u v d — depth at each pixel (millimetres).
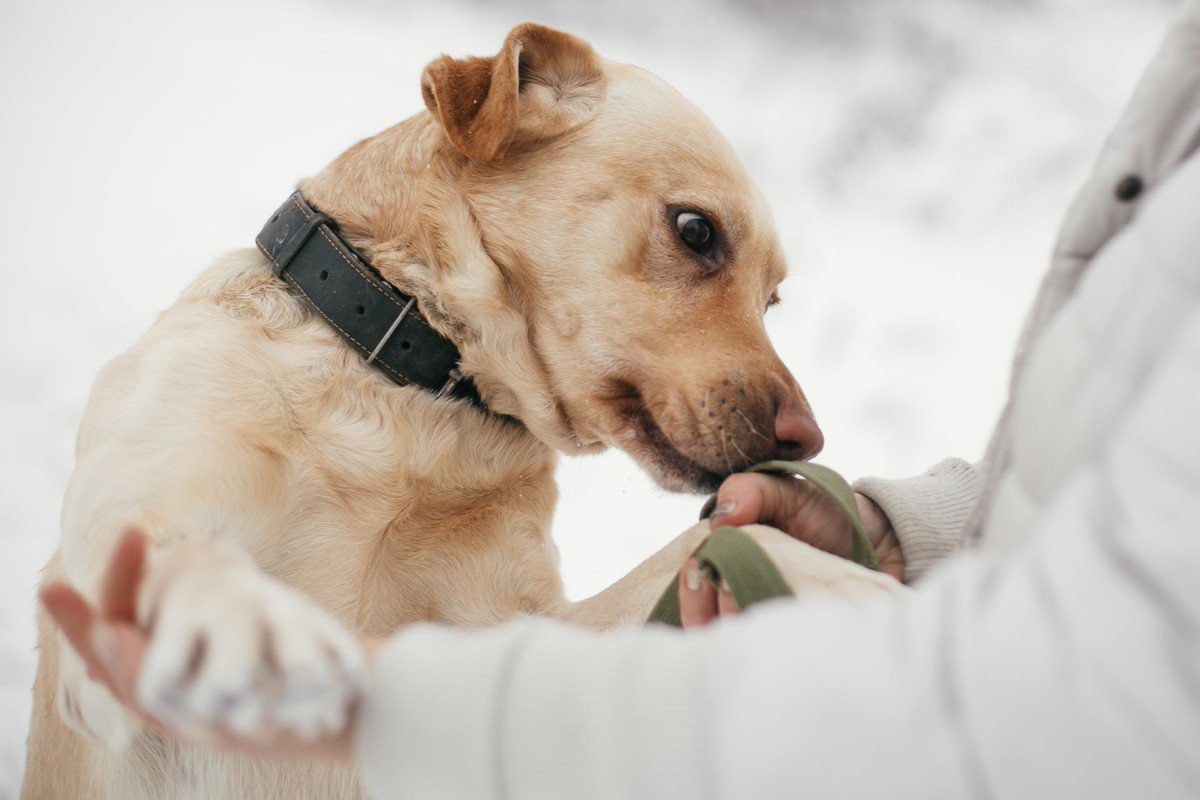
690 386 2217
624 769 690
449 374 2223
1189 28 941
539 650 757
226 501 1812
